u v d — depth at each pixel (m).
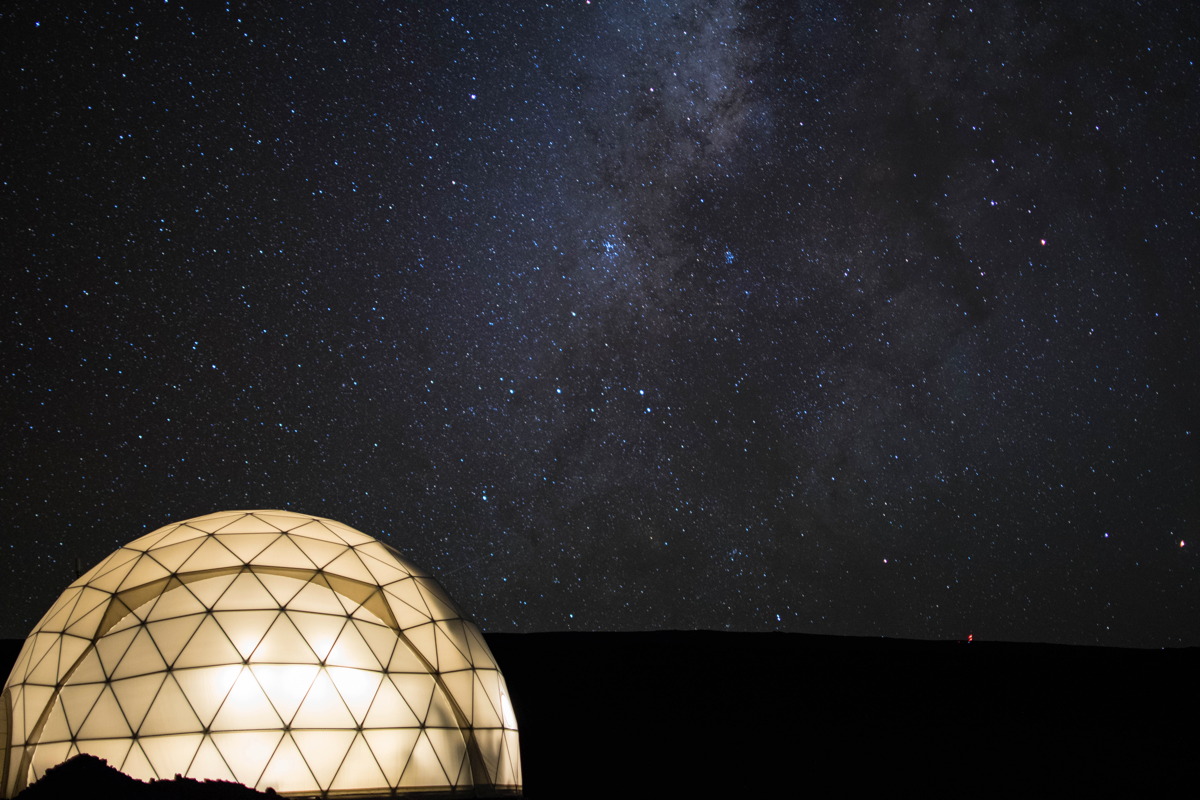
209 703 12.69
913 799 20.81
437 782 13.76
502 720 15.66
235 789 10.48
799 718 28.56
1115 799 20.70
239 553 15.06
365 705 13.59
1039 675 33.47
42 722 13.04
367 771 13.09
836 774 23.02
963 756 24.55
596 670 33.84
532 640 38.56
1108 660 35.34
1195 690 31.12
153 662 13.07
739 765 23.80
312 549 15.70
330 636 14.04
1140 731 26.80
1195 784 21.69
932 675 33.62
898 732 27.00
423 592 16.27
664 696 30.77
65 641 13.90
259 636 13.55
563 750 25.12
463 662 15.55
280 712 12.90
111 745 12.38
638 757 24.50
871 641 39.38
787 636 40.31
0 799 12.86
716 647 37.56
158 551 15.16
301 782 12.52
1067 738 26.16
